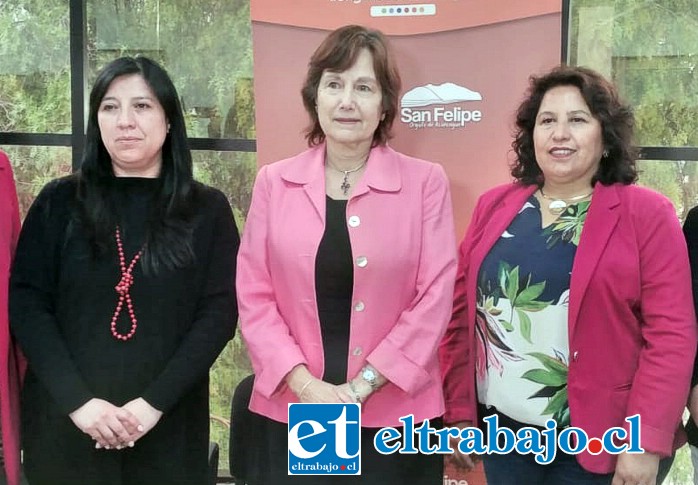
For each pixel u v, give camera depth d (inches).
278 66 90.5
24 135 111.7
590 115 64.8
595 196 65.6
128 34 110.9
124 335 66.5
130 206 68.6
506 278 66.8
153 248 67.0
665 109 105.0
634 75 105.2
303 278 65.4
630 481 63.9
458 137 89.5
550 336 64.8
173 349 67.4
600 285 63.1
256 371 67.1
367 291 64.9
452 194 90.4
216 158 111.6
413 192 67.9
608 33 104.8
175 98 69.9
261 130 91.8
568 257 64.4
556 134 64.8
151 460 68.4
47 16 110.6
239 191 112.0
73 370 65.6
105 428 63.9
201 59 110.4
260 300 67.9
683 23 103.1
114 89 67.6
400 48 89.0
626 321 64.3
